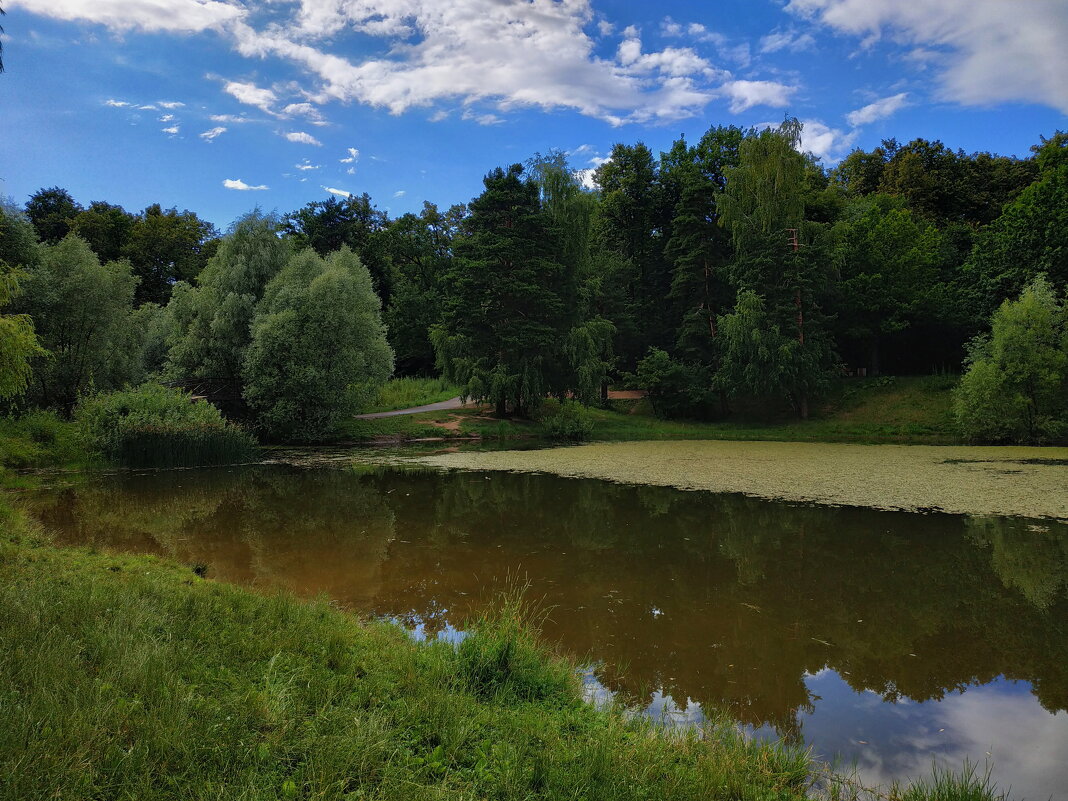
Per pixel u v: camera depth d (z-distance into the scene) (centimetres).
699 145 4234
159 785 298
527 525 1246
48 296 2292
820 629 726
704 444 2745
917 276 3462
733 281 3334
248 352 2531
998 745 484
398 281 5412
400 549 1062
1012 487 1580
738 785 373
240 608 604
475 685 493
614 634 707
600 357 3725
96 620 479
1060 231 2809
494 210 3259
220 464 2094
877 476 1778
